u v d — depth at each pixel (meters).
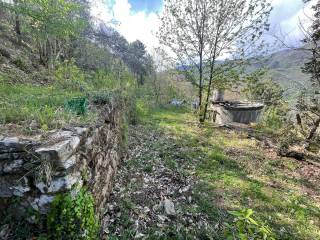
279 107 12.90
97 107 4.14
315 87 7.99
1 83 5.40
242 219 1.70
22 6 8.16
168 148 6.96
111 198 3.75
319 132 9.56
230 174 5.49
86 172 2.54
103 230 2.94
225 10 10.23
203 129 10.38
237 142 8.51
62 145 2.04
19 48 12.45
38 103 3.23
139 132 8.58
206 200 4.13
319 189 5.32
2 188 2.05
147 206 3.70
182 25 10.91
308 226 3.84
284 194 4.86
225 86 12.21
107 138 3.88
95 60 19.53
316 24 6.68
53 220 1.99
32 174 2.00
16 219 2.07
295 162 6.94
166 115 15.06
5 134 2.17
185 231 3.23
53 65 10.91
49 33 9.49
